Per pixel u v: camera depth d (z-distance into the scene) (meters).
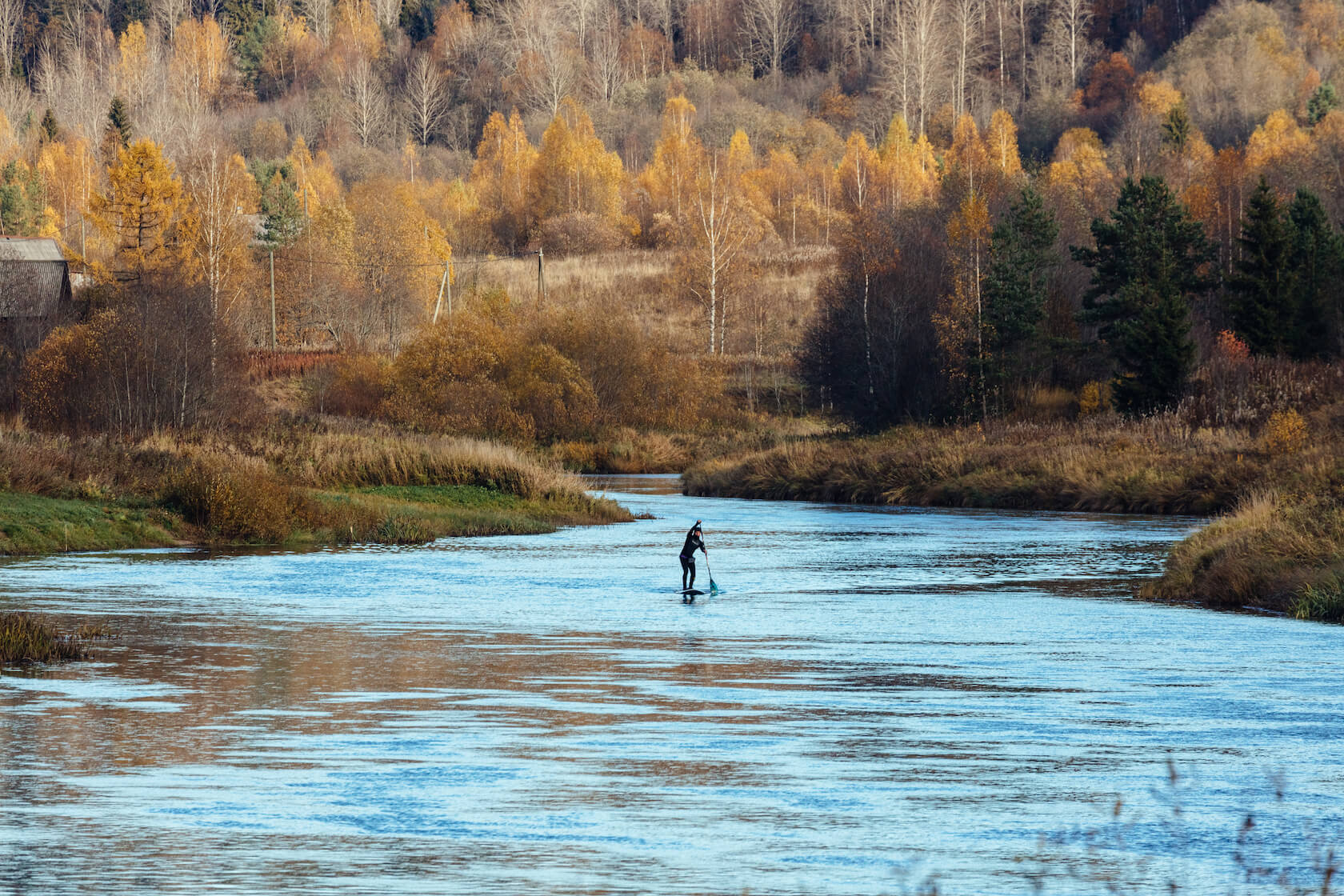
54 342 162.12
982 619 66.06
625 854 27.58
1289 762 36.03
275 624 63.19
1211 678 49.34
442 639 58.62
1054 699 45.03
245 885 25.34
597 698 45.03
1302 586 69.94
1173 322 196.25
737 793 32.59
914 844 28.41
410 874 26.12
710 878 25.94
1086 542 112.38
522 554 102.06
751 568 92.12
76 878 25.69
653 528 128.50
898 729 40.16
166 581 80.75
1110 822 30.19
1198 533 89.25
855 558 99.38
